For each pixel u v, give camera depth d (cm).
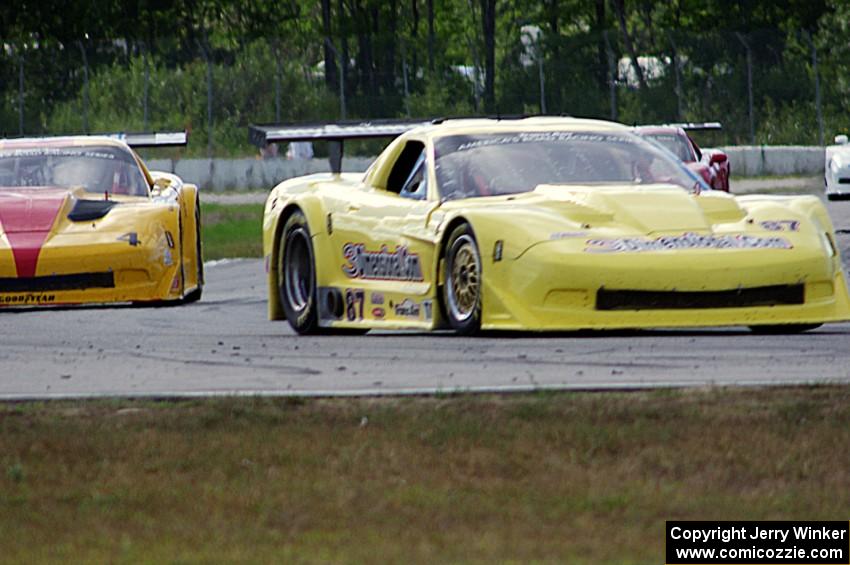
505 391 1984
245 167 12406
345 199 3177
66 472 1588
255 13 17988
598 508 1423
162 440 1720
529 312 2578
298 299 3309
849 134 12794
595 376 2150
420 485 1514
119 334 3145
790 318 2611
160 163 12300
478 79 12450
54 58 12181
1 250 3638
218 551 1287
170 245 3862
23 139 4256
